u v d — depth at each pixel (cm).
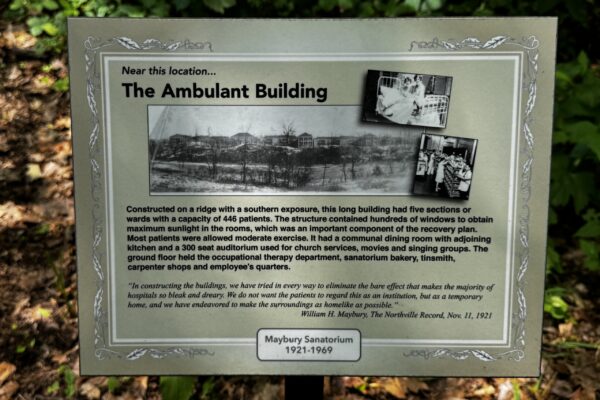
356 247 172
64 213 318
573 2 372
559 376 243
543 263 172
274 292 173
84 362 176
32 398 236
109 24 167
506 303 173
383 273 172
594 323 269
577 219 323
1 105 360
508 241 171
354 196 170
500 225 171
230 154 170
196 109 169
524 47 166
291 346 175
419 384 243
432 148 168
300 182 170
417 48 166
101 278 173
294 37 166
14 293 278
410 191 169
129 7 387
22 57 383
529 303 173
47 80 376
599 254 288
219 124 169
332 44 166
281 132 168
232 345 175
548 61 167
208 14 393
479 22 165
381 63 166
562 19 383
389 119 168
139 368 176
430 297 173
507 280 172
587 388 237
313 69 167
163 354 176
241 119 169
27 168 333
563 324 268
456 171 169
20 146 344
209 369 176
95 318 175
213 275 173
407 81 167
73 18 167
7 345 255
